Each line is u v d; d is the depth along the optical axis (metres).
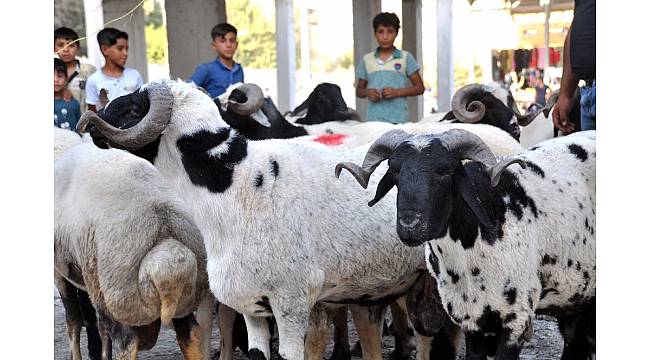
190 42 15.47
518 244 4.80
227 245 5.25
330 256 5.39
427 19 26.89
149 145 5.35
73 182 5.91
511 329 4.86
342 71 31.62
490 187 4.82
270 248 5.20
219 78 9.81
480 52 23.30
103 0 15.59
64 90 9.21
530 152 5.34
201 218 5.31
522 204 4.89
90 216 5.71
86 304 6.73
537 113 9.81
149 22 29.84
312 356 5.86
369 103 10.79
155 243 5.72
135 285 5.68
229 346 6.40
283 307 5.24
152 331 6.11
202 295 5.98
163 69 29.22
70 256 6.01
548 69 19.56
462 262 4.83
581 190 5.18
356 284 5.60
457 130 4.67
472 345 5.01
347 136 7.46
